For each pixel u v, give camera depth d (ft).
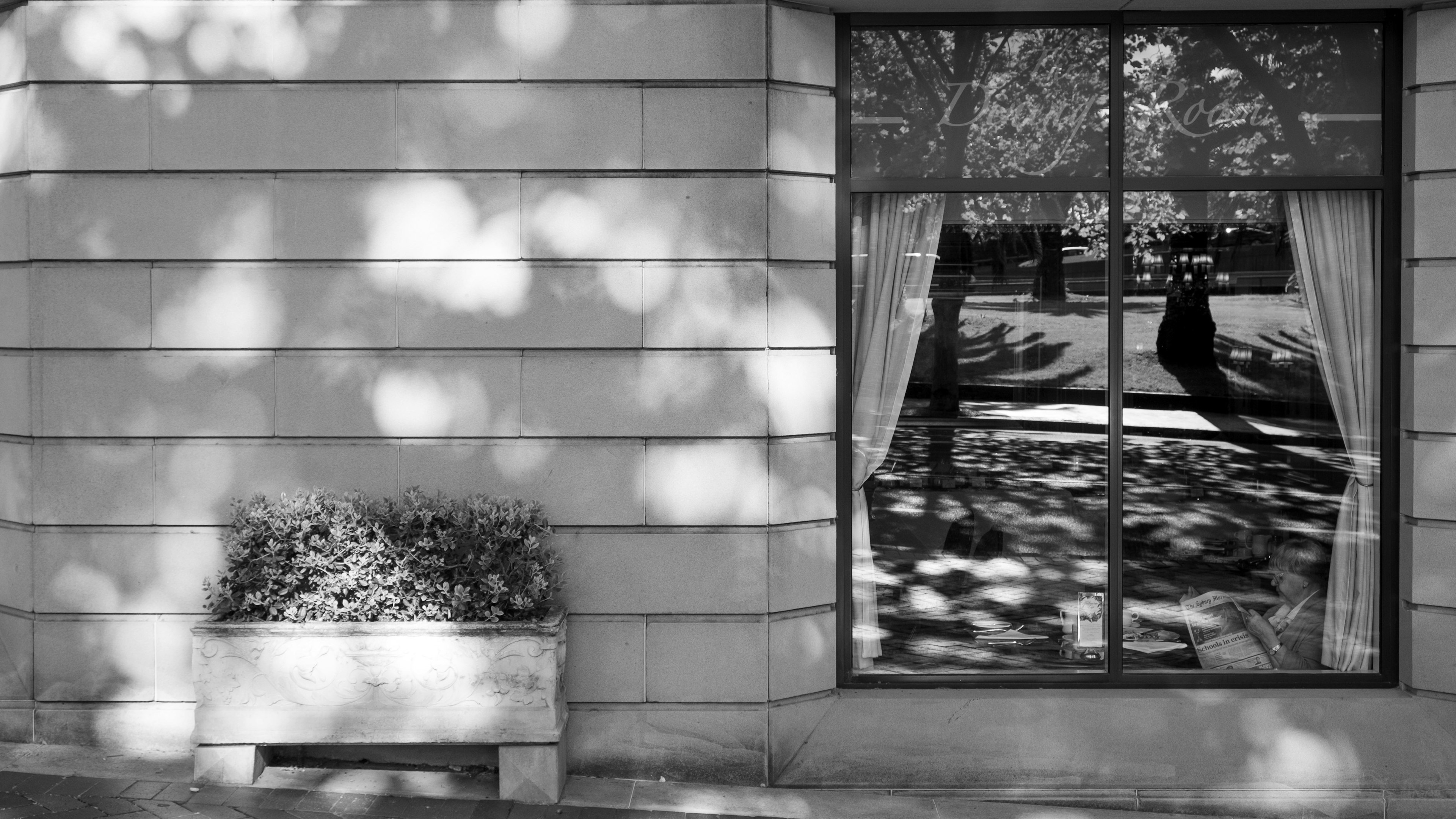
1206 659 22.94
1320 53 22.56
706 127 21.07
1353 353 22.80
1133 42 22.56
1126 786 21.81
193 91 21.25
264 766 20.42
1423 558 21.85
